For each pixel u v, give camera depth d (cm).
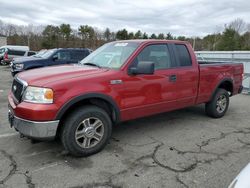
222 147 428
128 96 411
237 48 4791
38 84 345
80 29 5991
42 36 5750
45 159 372
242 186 193
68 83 352
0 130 487
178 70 480
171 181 320
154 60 452
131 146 424
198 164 365
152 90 440
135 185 311
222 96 593
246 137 478
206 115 611
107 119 394
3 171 337
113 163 364
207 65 542
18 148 407
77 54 1229
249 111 679
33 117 334
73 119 360
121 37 6225
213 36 5791
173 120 575
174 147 423
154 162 369
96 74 385
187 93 502
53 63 1166
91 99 384
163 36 5909
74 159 374
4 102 732
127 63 412
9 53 2414
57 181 316
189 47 516
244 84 993
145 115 445
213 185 314
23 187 303
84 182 316
